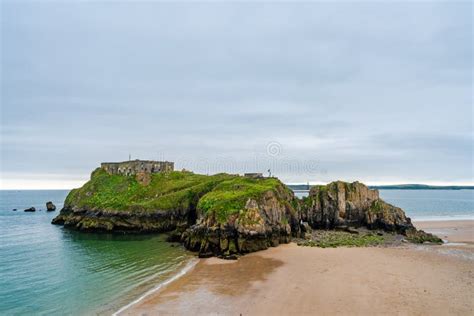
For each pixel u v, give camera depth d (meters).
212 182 98.62
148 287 43.47
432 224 106.06
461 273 47.44
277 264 52.44
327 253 59.59
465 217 127.75
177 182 107.38
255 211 64.81
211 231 62.78
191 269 50.97
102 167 120.00
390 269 49.19
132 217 88.12
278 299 38.09
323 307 35.84
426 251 62.41
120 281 46.38
